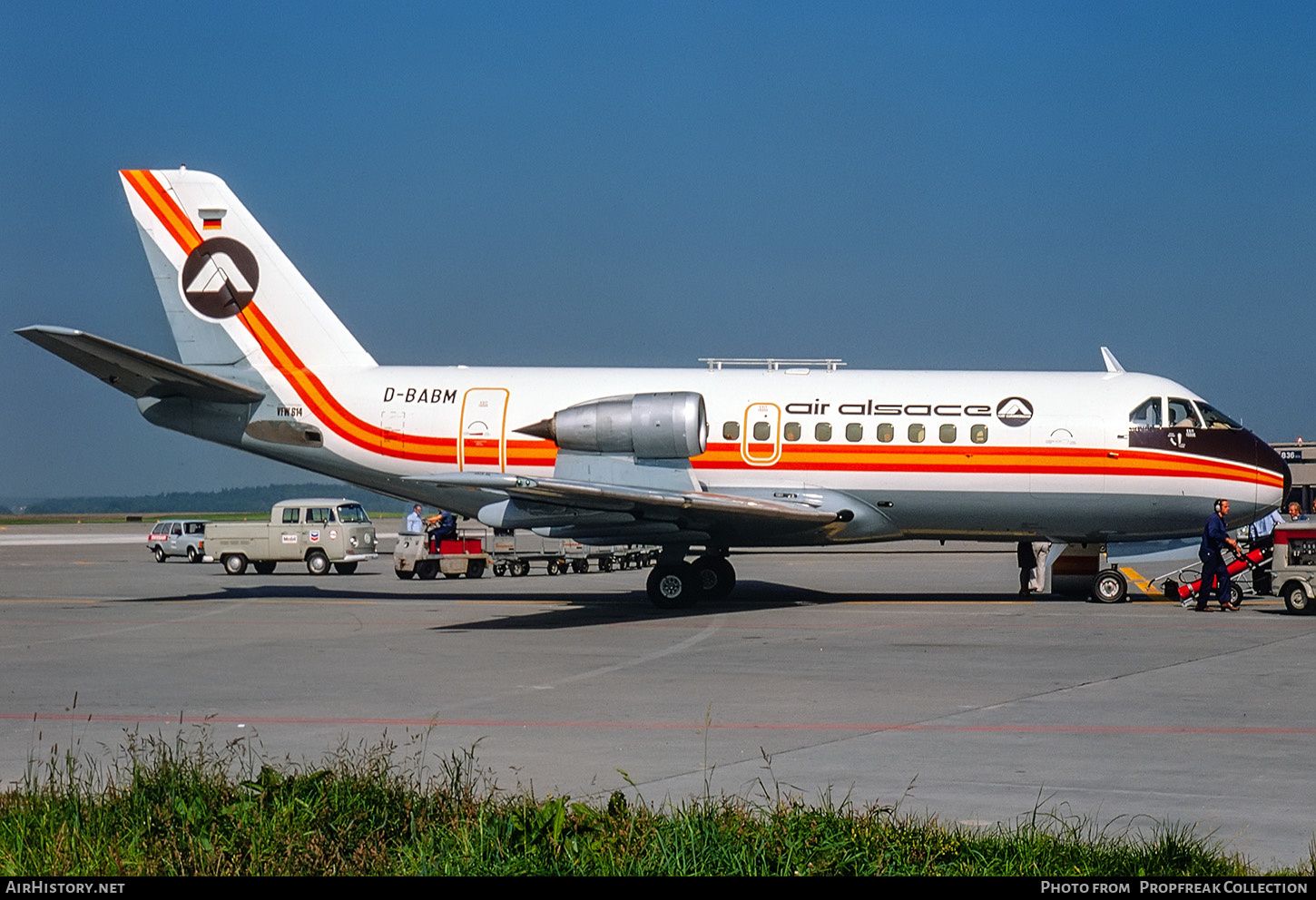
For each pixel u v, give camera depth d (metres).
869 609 39.53
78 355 39.78
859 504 40.97
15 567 71.00
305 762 17.56
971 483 40.19
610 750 18.27
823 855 12.16
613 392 42.06
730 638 31.94
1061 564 43.06
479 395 42.47
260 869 11.97
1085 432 39.81
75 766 16.94
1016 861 12.09
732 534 40.69
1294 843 13.36
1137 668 26.22
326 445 43.22
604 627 34.66
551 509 39.50
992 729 19.78
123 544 109.81
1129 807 14.89
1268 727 19.86
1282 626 33.97
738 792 15.62
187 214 44.34
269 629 34.94
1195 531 40.72
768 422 41.03
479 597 45.75
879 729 19.83
